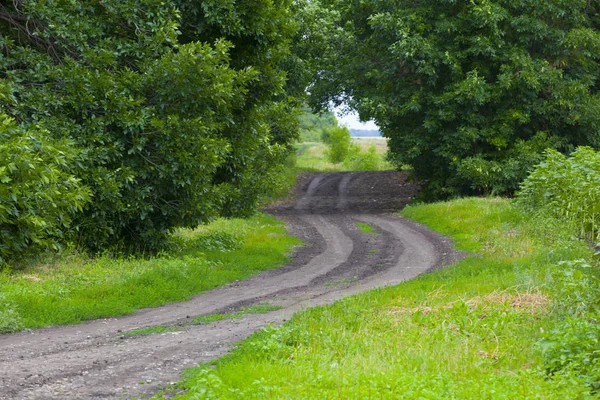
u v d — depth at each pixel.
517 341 12.31
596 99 44.66
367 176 69.44
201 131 23.56
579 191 25.91
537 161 43.19
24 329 15.00
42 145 19.55
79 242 22.88
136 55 23.52
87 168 21.67
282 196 58.44
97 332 14.76
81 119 22.88
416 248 30.20
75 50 23.44
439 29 43.50
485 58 45.12
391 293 17.67
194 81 22.97
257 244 31.09
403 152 46.88
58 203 19.94
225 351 12.52
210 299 19.42
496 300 15.68
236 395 9.26
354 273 24.23
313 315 14.99
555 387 9.46
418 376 9.92
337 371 10.27
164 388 10.20
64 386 10.26
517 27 42.88
